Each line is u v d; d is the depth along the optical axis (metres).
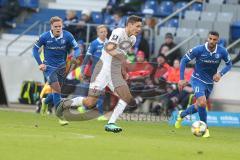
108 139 23.23
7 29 57.78
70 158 17.50
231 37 51.38
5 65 48.41
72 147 20.00
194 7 53.53
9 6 58.06
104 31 35.53
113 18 52.12
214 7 52.81
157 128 32.56
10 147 19.19
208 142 25.31
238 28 51.41
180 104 41.09
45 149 19.16
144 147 21.05
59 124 30.83
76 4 61.66
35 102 46.16
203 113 29.81
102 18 54.44
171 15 50.59
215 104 44.09
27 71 48.56
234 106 44.06
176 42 49.47
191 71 41.97
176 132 30.23
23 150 18.67
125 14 54.22
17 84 48.50
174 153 19.80
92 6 61.56
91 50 35.69
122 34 27.00
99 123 33.44
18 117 34.69
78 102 29.03
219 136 29.72
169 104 41.09
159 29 50.84
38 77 48.47
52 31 31.48
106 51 27.45
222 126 38.41
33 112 40.09
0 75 43.91
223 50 29.42
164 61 41.19
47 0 61.91
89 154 18.55
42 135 23.48
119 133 27.02
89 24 48.81
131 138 24.53
